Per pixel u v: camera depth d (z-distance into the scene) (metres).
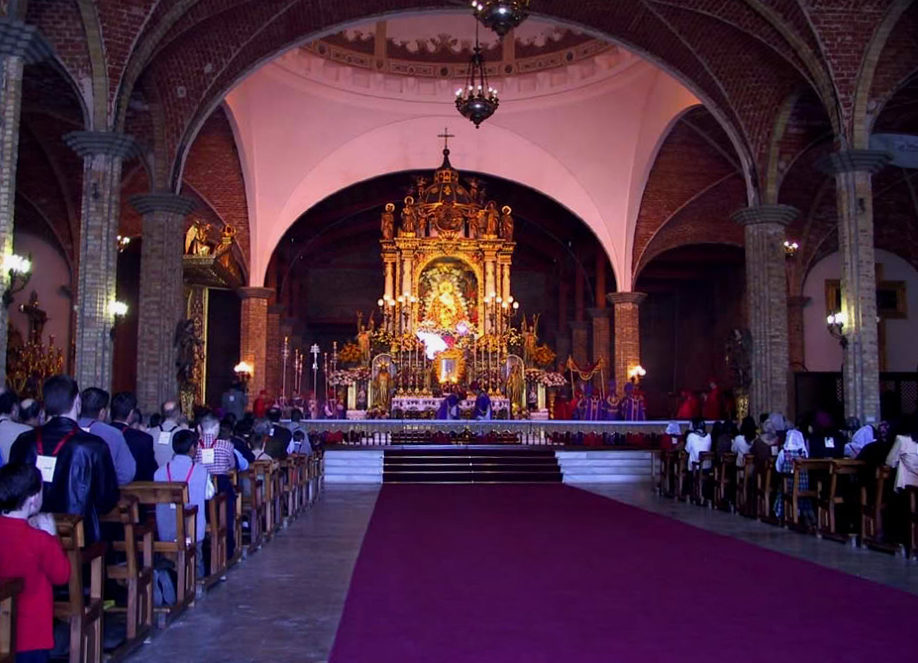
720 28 18.42
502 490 18.34
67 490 5.39
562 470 20.50
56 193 24.75
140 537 6.58
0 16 11.18
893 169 25.50
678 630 6.47
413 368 28.03
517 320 37.34
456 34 28.98
